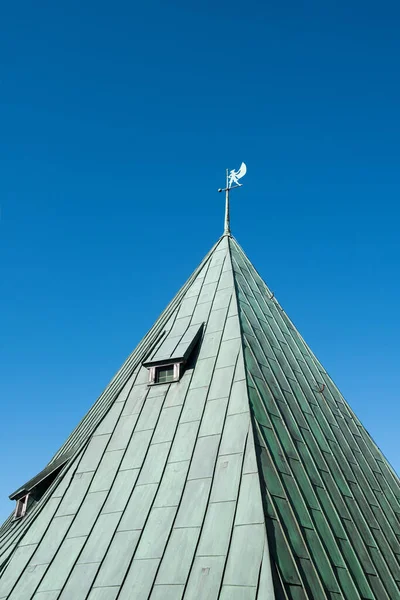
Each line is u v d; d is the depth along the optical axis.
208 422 19.08
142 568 15.38
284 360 25.23
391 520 22.00
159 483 17.83
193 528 15.69
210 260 29.81
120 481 18.77
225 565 14.23
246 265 30.55
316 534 16.16
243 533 14.79
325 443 22.08
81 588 15.71
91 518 17.94
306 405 23.47
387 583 17.38
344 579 15.55
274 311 29.22
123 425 21.11
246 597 13.24
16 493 23.47
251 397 19.36
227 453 17.48
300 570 14.30
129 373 24.23
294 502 16.48
